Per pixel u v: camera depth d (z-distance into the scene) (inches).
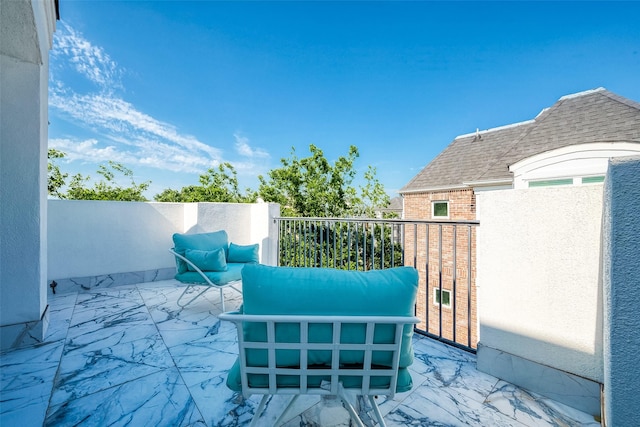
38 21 75.9
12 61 83.0
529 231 63.7
